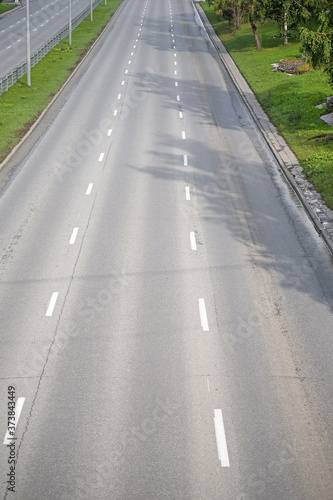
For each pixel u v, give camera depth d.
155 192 32.94
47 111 52.34
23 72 68.06
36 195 32.44
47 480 13.67
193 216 29.56
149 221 28.88
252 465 14.10
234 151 40.91
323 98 52.59
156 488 13.48
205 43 90.88
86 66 73.69
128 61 76.44
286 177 35.19
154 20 116.44
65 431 15.16
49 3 137.38
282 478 13.73
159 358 18.20
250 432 15.15
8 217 29.39
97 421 15.52
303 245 26.25
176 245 26.20
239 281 23.03
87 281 22.98
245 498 13.21
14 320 20.30
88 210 30.23
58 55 79.19
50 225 28.36
